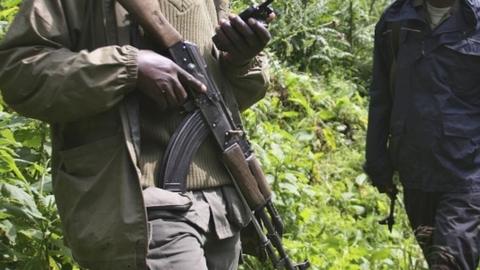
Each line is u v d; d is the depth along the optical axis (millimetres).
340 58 10109
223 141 3197
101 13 3049
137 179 2889
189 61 3129
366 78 10211
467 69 5445
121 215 2865
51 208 3895
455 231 5246
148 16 3041
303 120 7992
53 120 2938
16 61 2900
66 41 3010
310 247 5457
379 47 5797
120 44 3035
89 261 2953
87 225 2916
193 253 2988
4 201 3797
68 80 2838
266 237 3451
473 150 5410
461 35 5449
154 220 2969
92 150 2965
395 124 5594
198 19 3285
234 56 3299
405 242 6566
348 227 6684
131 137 2953
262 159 5543
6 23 4578
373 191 7637
